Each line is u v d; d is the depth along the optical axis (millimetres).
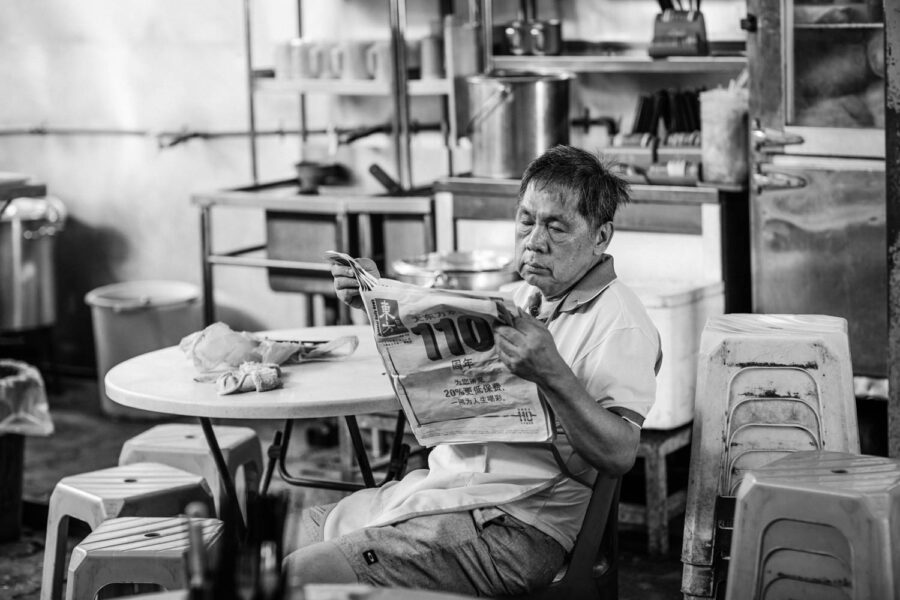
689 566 3137
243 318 6598
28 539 4441
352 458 4984
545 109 4867
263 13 6273
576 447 2357
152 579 2783
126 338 6016
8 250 6242
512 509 2488
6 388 4258
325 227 5344
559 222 2484
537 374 2275
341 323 5461
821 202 4219
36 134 6988
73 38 6797
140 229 6809
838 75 4129
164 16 6520
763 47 4227
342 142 5867
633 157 4832
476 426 2465
